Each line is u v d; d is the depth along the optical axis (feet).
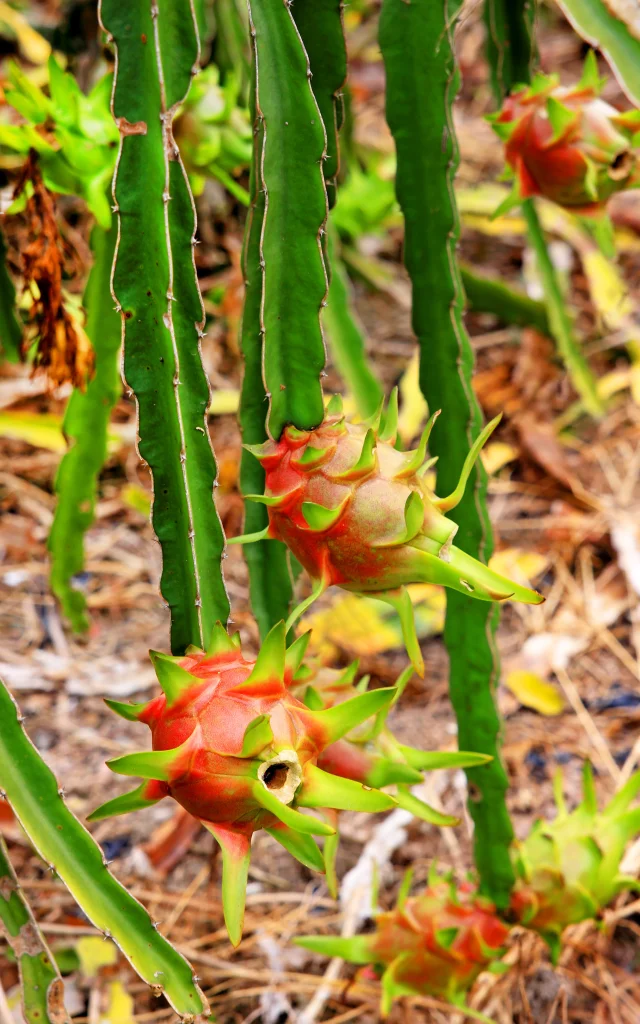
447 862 5.37
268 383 3.87
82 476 5.33
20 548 6.82
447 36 4.18
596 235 4.50
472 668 4.45
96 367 5.07
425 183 4.27
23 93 4.45
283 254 3.88
